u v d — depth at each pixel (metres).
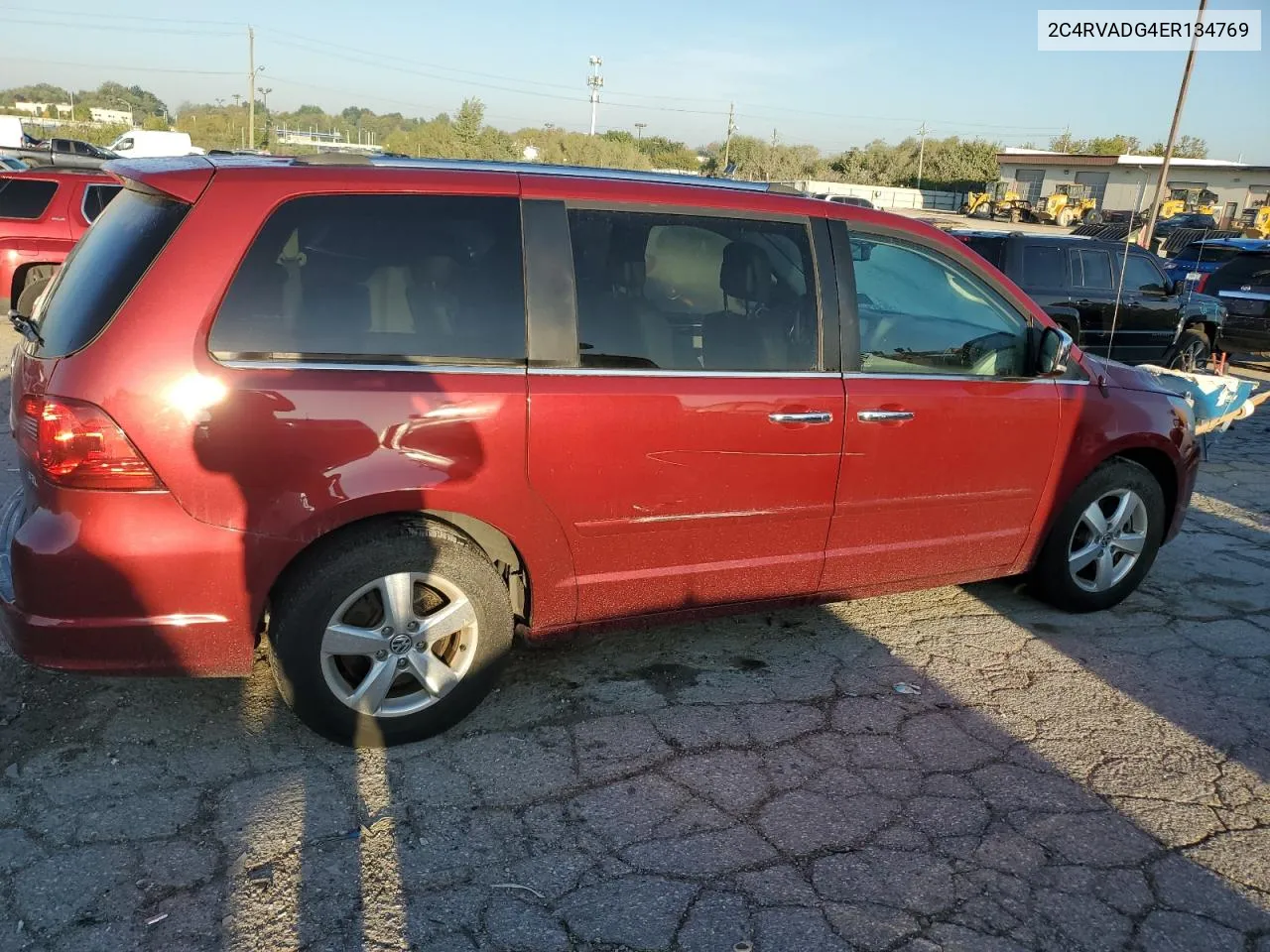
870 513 3.77
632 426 3.21
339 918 2.46
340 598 2.95
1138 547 4.55
